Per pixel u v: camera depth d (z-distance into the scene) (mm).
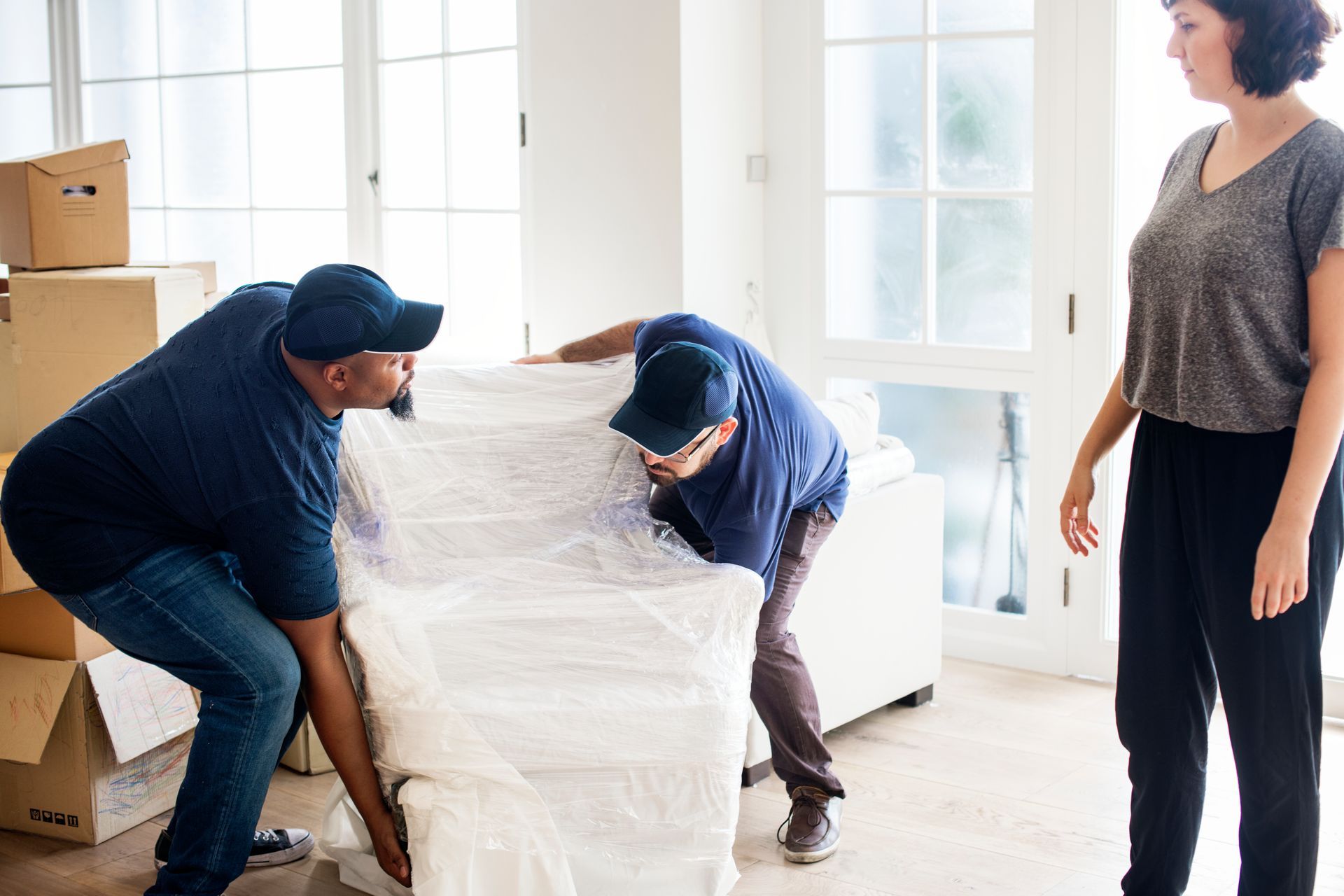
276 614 1826
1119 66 2932
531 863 1840
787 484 2070
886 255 3342
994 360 3199
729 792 1953
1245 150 1643
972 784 2584
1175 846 1881
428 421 2078
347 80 3801
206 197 4164
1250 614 1681
